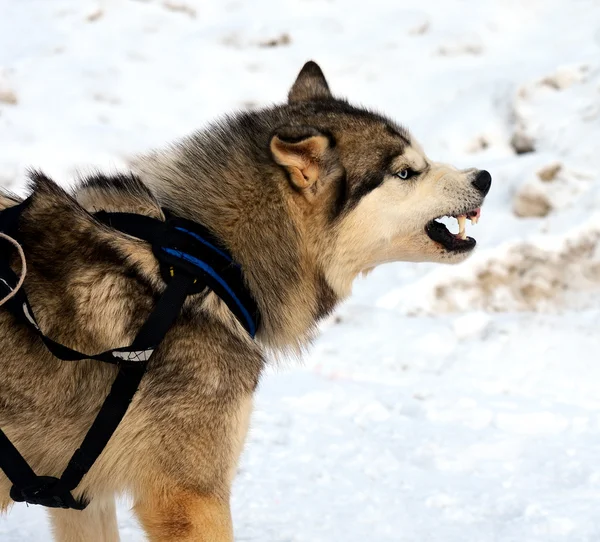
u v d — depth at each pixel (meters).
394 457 10.60
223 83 22.69
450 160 19.47
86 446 6.36
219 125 7.28
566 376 13.51
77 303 6.35
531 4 25.95
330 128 7.23
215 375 6.50
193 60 23.41
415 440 11.04
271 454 10.56
